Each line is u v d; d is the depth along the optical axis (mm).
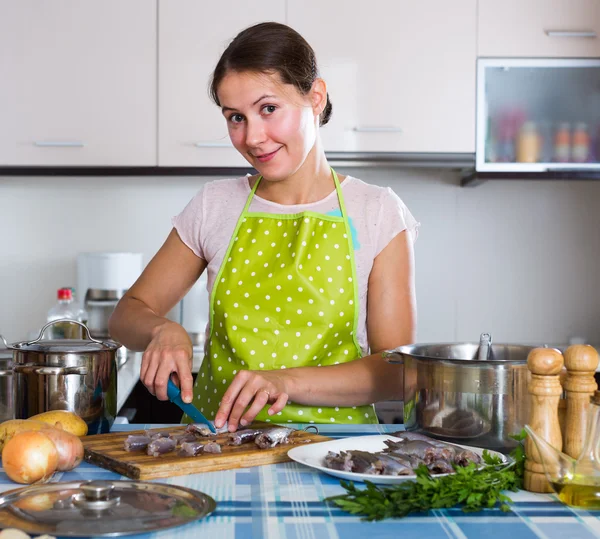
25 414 1199
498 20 2756
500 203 3107
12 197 3053
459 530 783
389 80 2750
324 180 1514
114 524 771
